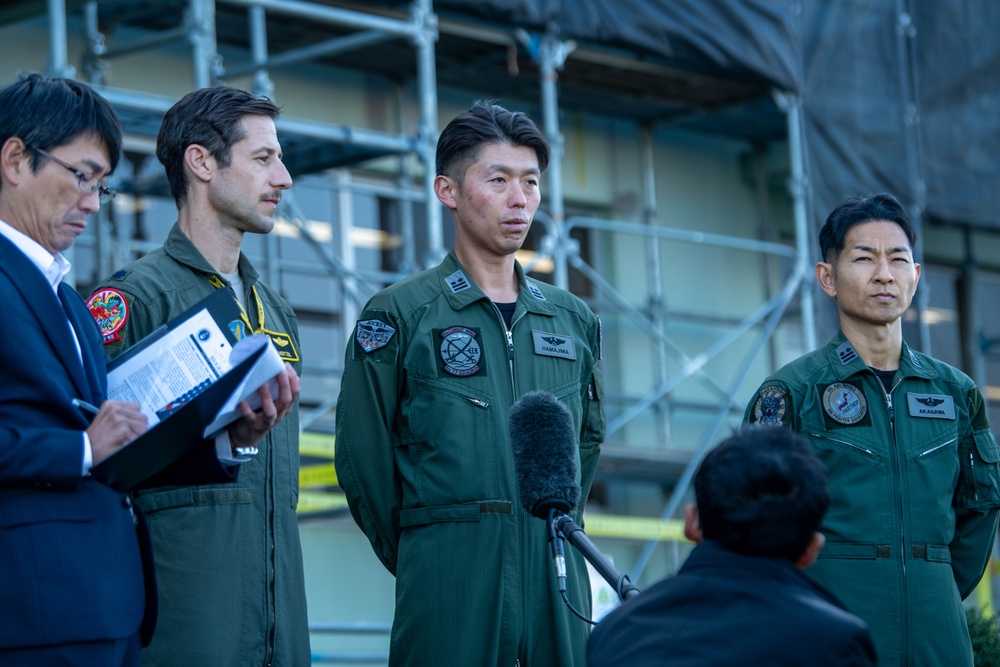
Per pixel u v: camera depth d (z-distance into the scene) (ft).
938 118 38.17
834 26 36.22
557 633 14.66
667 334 38.96
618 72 36.01
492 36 32.37
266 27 31.42
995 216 38.78
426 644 14.49
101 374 11.90
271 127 14.71
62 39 23.88
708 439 34.78
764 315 36.47
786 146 41.50
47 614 10.88
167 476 11.85
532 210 15.55
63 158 11.61
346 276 30.22
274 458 14.16
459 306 15.15
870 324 16.70
